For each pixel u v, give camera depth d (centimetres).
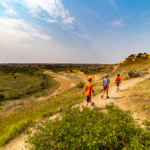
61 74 11138
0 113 823
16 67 18850
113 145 224
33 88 4722
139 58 3494
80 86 1733
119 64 3759
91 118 285
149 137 204
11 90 4384
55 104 755
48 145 221
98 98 728
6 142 346
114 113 283
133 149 178
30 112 627
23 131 400
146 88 680
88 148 200
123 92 773
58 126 236
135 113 392
